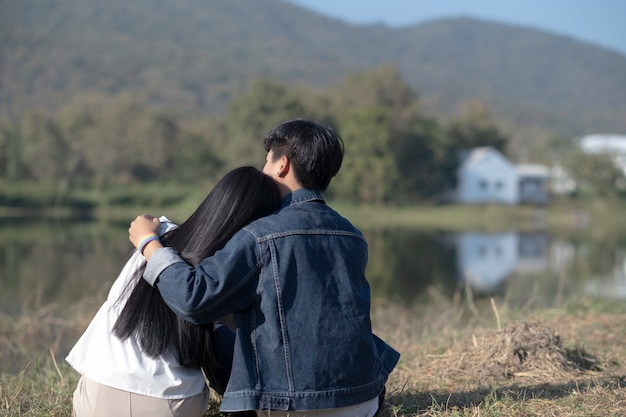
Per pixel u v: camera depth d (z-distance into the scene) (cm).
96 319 250
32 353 574
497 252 2223
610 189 5703
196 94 14550
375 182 5147
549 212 5472
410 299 1134
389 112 5569
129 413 240
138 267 250
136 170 5947
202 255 240
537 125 16750
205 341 249
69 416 305
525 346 368
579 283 1276
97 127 5916
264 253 236
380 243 2603
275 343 236
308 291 237
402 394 326
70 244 2184
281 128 257
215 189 250
